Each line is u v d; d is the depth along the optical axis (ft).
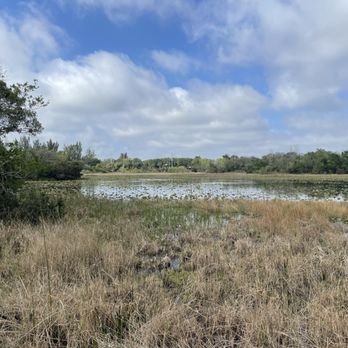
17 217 30.50
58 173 144.66
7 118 40.73
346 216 42.37
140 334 12.14
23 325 12.12
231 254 22.26
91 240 22.52
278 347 11.41
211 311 13.88
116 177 191.93
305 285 17.38
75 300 13.75
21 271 17.80
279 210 40.68
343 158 237.45
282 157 253.03
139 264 21.35
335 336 11.53
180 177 196.95
